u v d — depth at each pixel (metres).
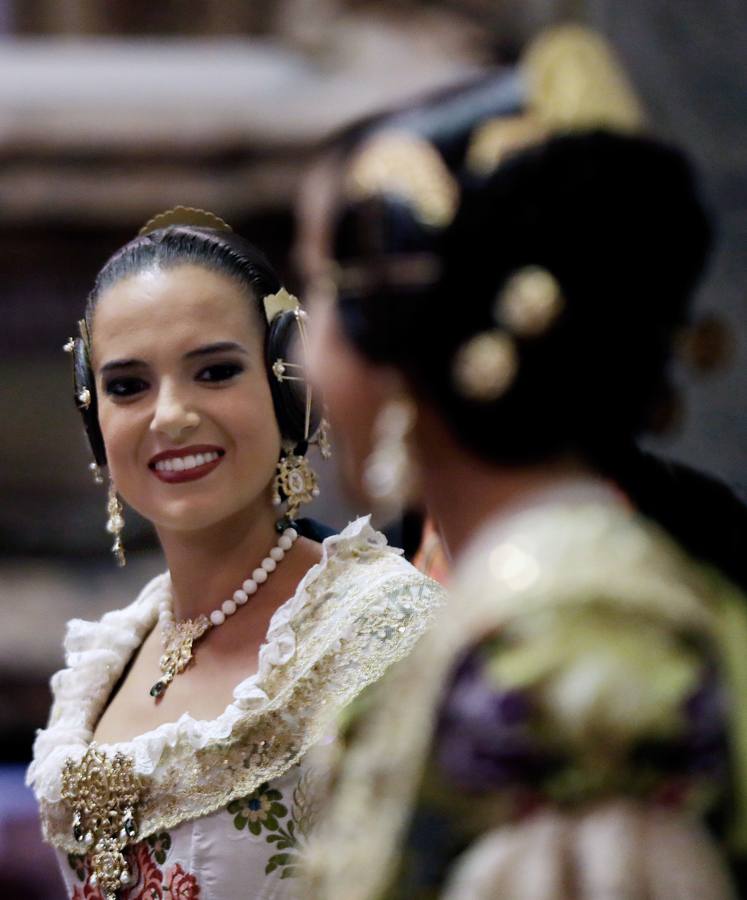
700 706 2.65
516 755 2.67
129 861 4.66
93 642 5.37
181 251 4.89
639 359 2.84
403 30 18.33
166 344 4.76
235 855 4.45
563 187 2.78
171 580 5.16
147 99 17.48
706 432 13.27
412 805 2.85
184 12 19.70
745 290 13.65
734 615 2.87
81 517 16.97
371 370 2.98
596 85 2.85
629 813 2.63
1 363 17.47
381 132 2.97
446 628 2.88
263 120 17.33
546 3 16.33
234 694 4.61
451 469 2.98
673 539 3.50
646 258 2.79
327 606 4.71
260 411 4.83
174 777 4.57
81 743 5.04
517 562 2.79
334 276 3.00
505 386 2.80
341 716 4.32
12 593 15.62
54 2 19.64
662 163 2.82
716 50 14.14
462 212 2.82
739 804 2.71
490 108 2.89
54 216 17.16
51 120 17.14
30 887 10.03
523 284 2.77
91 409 5.18
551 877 2.62
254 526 4.96
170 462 4.79
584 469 2.93
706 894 2.59
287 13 18.91
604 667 2.63
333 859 3.05
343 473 3.15
